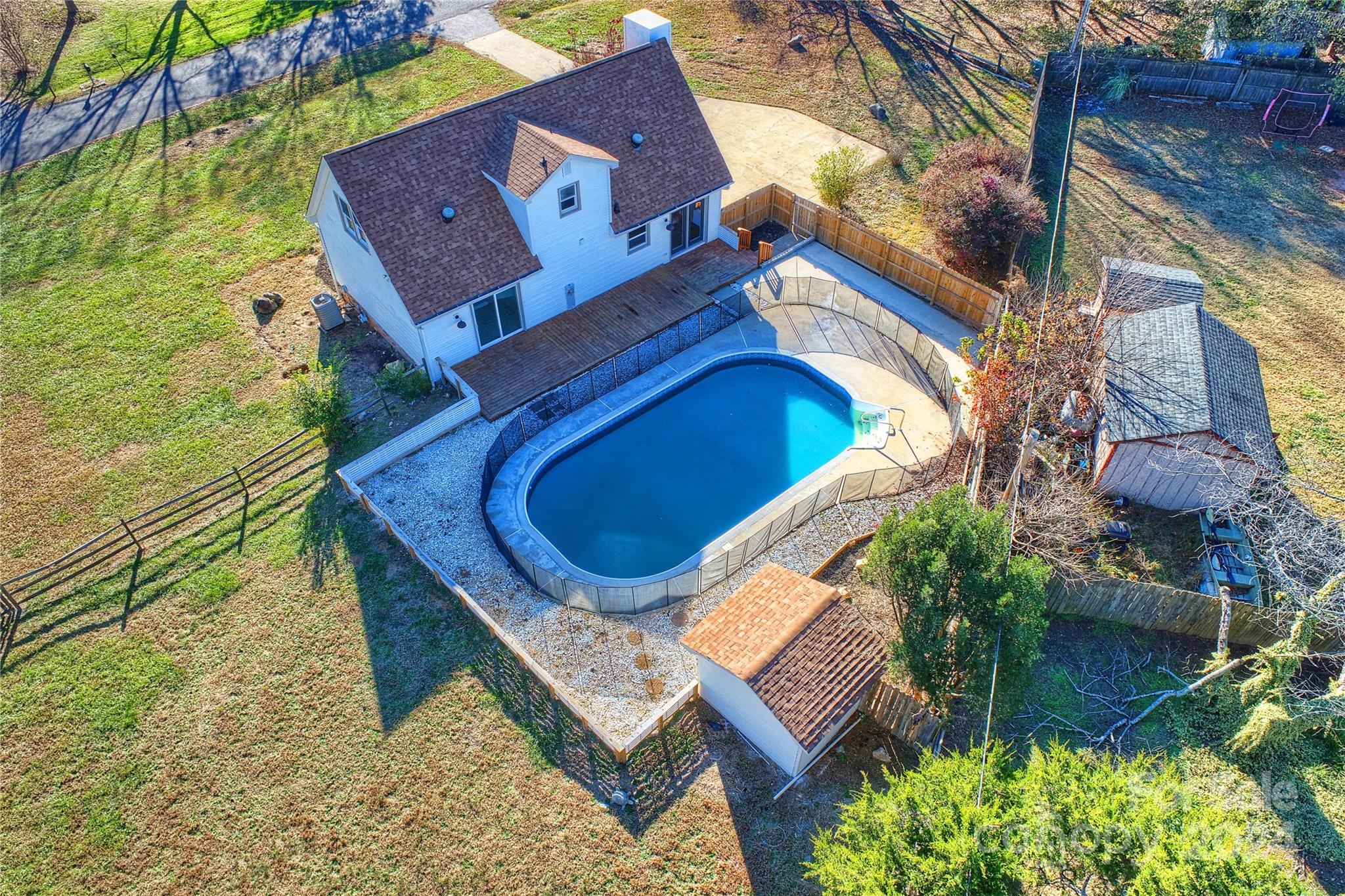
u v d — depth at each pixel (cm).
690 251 3322
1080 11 4669
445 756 1903
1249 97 3953
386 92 4253
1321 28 3925
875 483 2427
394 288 2581
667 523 2452
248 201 3572
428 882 1720
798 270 3241
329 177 2627
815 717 1734
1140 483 2316
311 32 4772
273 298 3075
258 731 1966
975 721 1903
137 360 2891
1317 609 1842
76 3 5072
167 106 4175
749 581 2052
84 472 2561
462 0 5066
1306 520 2186
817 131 3944
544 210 2728
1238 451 2167
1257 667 1906
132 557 2334
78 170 3753
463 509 2448
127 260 3278
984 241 2997
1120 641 2062
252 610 2202
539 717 1955
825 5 4853
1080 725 1905
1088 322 2612
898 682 1911
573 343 2922
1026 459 2355
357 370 2862
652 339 2920
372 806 1833
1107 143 3781
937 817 1389
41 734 1984
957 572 1722
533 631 2150
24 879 1764
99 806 1861
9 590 2258
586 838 1764
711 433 2719
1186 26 4262
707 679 1906
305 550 2338
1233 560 2159
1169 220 3353
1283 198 3444
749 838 1750
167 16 4981
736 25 4753
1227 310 2964
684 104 3188
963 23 4656
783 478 2569
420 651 2095
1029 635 1711
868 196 3538
